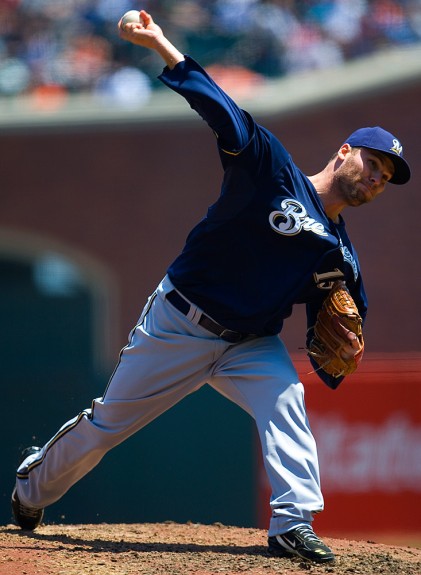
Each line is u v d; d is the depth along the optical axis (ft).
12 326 181.47
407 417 95.91
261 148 47.06
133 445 101.14
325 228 48.67
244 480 99.25
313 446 49.26
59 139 185.16
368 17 185.37
